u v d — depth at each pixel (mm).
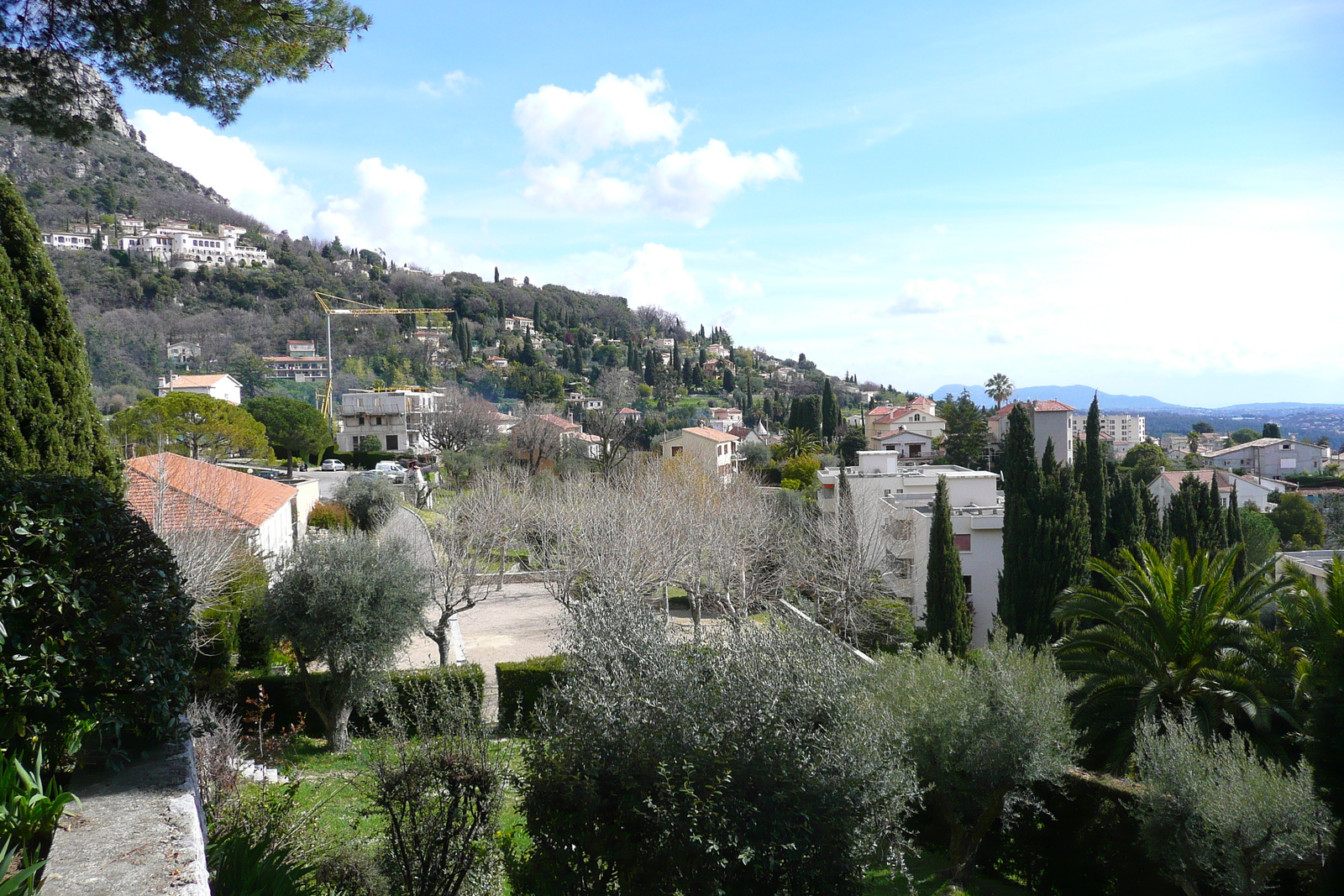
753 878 7281
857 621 31188
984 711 12570
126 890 3412
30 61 7336
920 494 46188
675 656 8711
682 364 167000
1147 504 33656
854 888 7770
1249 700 15172
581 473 54219
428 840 7438
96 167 168625
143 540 5344
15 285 9836
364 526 41094
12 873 3475
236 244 160375
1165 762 11367
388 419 83062
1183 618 16141
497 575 35594
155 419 38562
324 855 7215
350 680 15609
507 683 18531
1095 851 12930
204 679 15695
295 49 7797
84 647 4652
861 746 7957
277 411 62438
